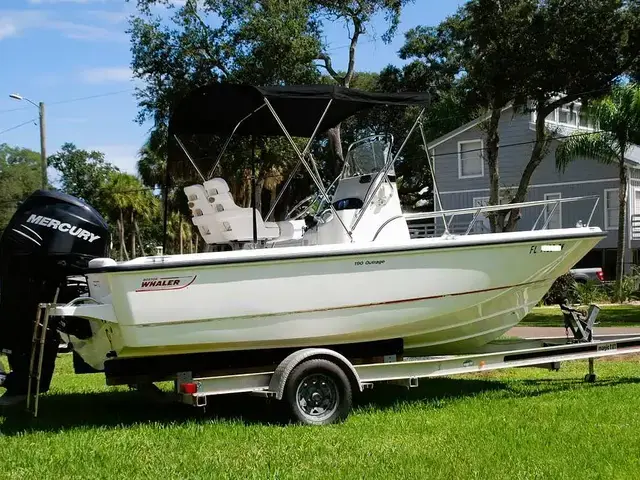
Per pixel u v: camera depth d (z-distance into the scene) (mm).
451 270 7723
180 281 6715
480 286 7918
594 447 5668
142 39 21250
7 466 5551
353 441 6066
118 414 7664
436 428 6477
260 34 20578
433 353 8633
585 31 17844
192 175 11820
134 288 6582
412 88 34969
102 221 7480
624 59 18641
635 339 8469
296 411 6758
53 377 10500
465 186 28203
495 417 6855
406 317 7652
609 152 23328
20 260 7250
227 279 6852
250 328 7055
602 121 22766
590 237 8336
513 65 18281
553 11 18000
